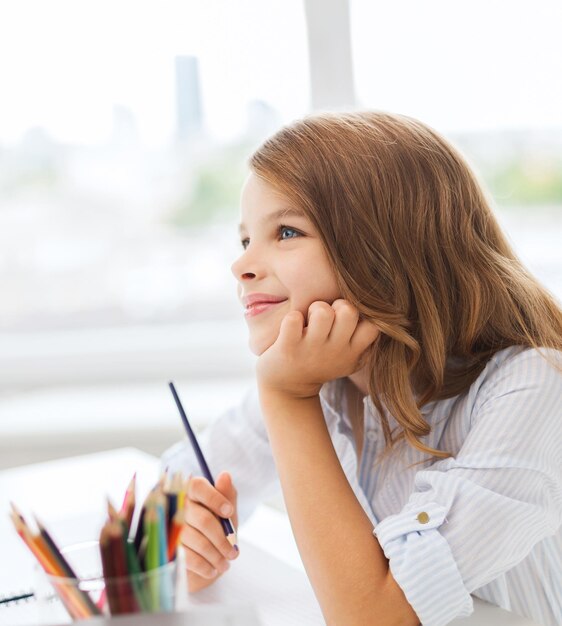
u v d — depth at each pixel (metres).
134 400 1.77
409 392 0.76
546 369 0.75
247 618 0.52
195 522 0.74
